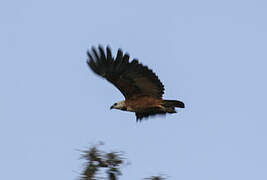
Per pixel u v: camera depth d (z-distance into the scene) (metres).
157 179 9.99
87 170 10.00
